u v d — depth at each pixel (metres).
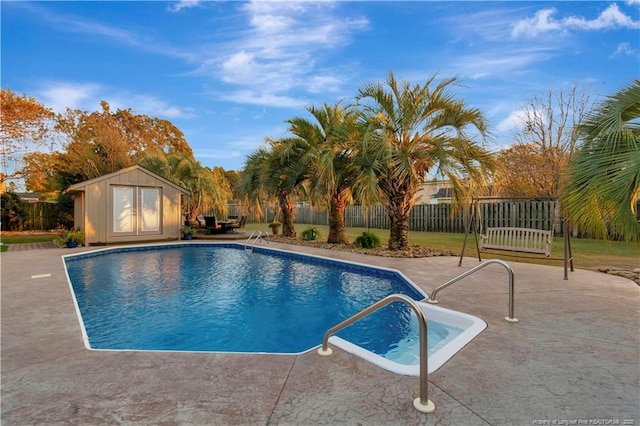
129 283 6.68
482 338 3.16
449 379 2.41
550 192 13.66
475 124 8.12
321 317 4.75
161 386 2.33
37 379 2.43
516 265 7.18
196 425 1.91
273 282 6.80
